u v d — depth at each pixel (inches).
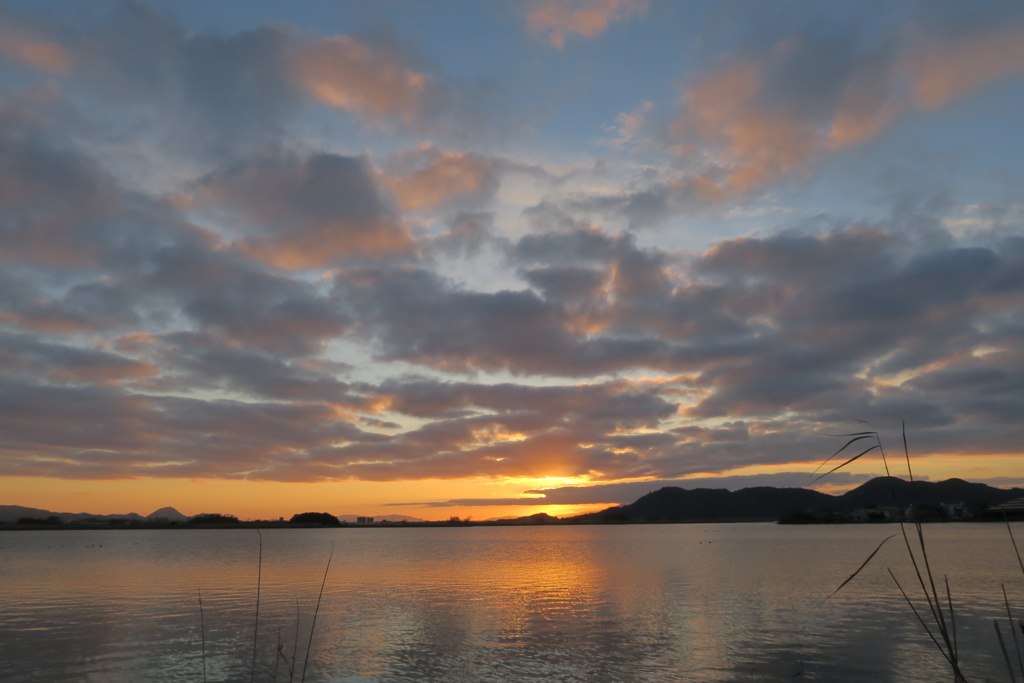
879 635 1293.1
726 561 3422.7
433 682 996.6
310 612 1644.9
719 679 1003.3
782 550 4448.8
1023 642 1199.6
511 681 999.6
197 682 989.2
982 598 1754.4
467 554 4530.0
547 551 4960.6
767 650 1176.8
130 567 3164.4
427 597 1950.1
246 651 1186.6
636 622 1480.1
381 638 1305.4
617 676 1021.2
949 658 295.7
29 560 3754.9
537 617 1560.0
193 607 1726.1
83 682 991.0
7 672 1048.2
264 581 2442.2
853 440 318.0
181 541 7500.0
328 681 1002.7
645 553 4394.7
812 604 1726.1
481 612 1644.9
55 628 1408.7
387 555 4424.2
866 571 2662.4
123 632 1359.5
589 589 2144.4
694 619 1514.5
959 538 5935.0
